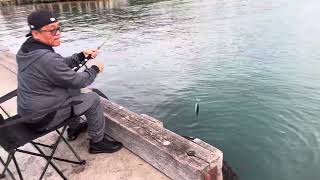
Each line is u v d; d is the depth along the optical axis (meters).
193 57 11.77
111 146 4.20
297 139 6.06
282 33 14.34
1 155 4.34
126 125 4.18
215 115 7.19
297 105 7.36
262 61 10.70
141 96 8.57
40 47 3.35
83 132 4.70
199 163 3.36
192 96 8.28
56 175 3.86
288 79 8.99
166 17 20.56
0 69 7.88
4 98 3.74
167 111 7.59
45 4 33.16
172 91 8.75
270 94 8.06
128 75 10.36
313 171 5.14
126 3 29.20
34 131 3.47
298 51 11.53
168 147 3.66
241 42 13.34
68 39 16.50
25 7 32.75
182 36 15.21
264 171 5.21
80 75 3.48
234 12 20.55
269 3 22.92
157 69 10.73
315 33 13.85
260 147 5.88
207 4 24.47
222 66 10.50
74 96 3.72
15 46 16.00
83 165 3.97
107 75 10.48
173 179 3.64
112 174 3.80
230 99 7.94
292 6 21.03
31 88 3.40
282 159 5.50
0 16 27.64
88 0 31.17
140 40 15.14
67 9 29.38
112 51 13.52
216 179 3.46
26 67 3.34
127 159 4.05
